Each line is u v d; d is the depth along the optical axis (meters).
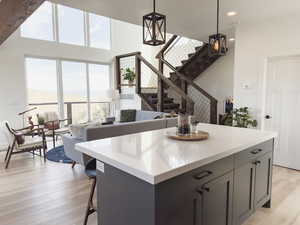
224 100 6.80
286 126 3.86
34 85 6.17
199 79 7.43
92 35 7.23
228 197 1.78
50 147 5.45
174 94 6.93
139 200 1.32
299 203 2.63
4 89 5.52
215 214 1.65
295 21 3.59
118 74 7.64
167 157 1.48
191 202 1.43
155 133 2.33
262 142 2.22
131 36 8.23
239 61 4.31
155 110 6.18
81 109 7.23
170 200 1.29
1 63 5.45
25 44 5.81
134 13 3.68
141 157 1.49
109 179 1.55
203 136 2.03
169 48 6.75
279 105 3.92
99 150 1.66
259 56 4.03
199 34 4.93
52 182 3.26
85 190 2.99
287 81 3.81
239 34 4.27
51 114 5.95
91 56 7.17
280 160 3.95
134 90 6.93
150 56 8.64
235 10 3.49
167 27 4.41
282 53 3.75
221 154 1.60
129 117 6.12
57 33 6.40
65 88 6.80
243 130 2.48
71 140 3.59
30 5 2.55
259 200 2.28
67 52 6.62
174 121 4.41
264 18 3.85
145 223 1.29
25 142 4.21
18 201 2.70
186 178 1.38
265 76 4.02
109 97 7.09
